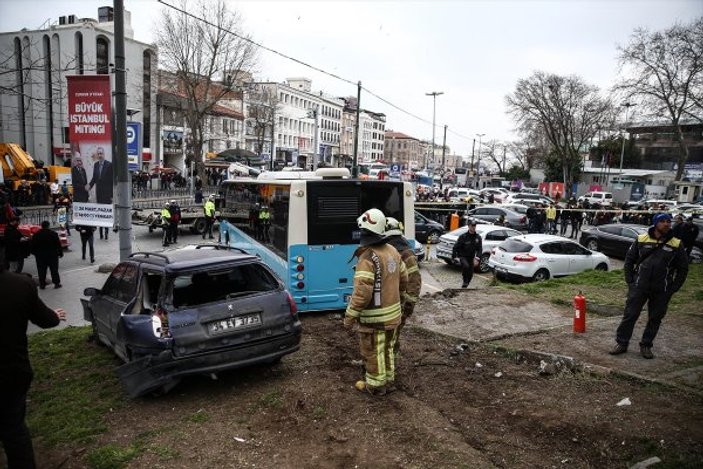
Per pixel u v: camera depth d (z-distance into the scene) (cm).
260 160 5128
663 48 4006
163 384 509
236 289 589
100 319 693
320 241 905
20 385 356
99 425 484
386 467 387
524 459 394
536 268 1397
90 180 1085
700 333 733
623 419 449
